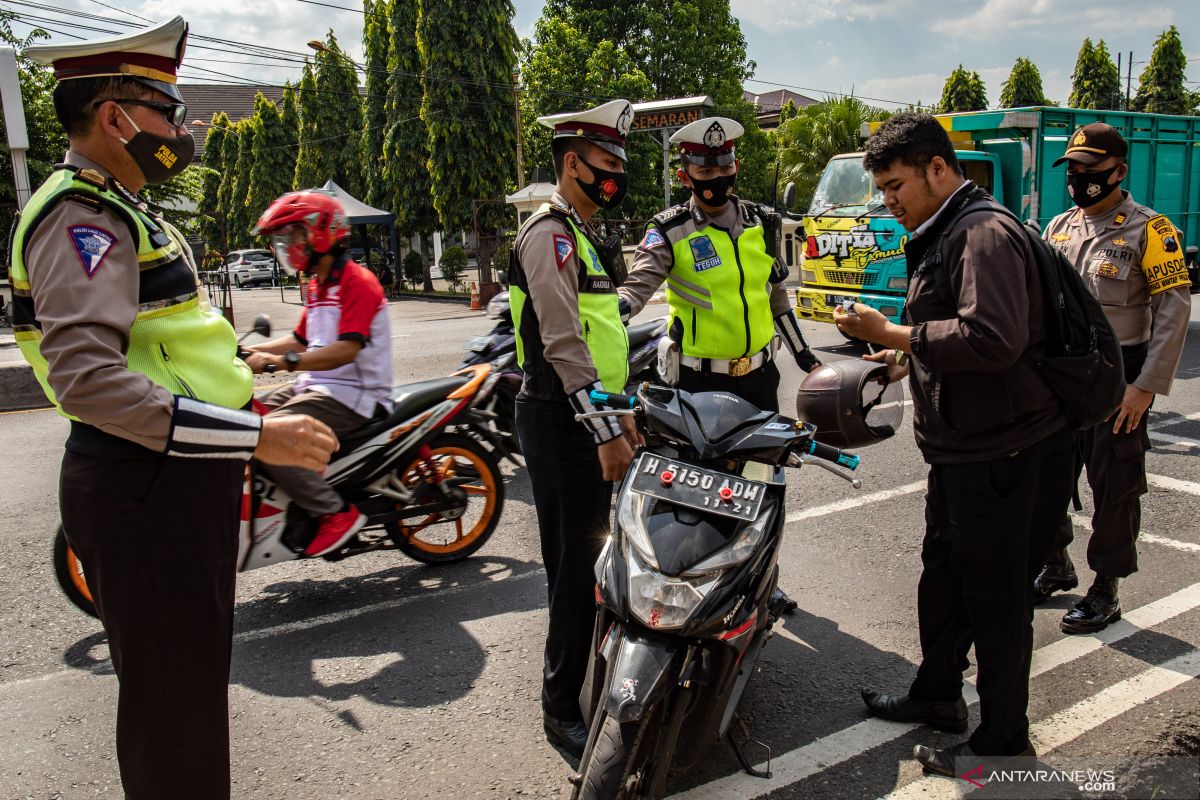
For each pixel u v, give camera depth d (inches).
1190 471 237.1
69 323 73.1
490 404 193.3
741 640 100.1
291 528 157.6
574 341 109.7
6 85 586.2
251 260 1546.5
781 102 2388.0
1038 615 158.4
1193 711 125.6
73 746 122.3
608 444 108.1
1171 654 142.0
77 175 78.2
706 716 101.3
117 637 82.4
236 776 115.5
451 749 121.1
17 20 674.8
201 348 86.7
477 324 663.8
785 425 104.2
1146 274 151.0
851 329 107.0
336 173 1483.8
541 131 1111.0
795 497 223.0
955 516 107.3
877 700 127.3
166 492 80.4
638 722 92.4
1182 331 142.7
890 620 156.4
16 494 236.1
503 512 216.4
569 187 116.4
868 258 399.9
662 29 1150.3
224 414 77.7
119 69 80.3
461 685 138.2
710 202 147.9
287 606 168.9
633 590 97.4
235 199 1782.7
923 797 108.4
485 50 1001.5
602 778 91.3
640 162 1074.1
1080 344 103.1
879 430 115.9
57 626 159.3
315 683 139.6
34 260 75.3
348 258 163.5
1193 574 172.2
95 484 78.7
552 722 120.6
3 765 118.0
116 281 76.7
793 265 740.0
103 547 79.9
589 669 110.0
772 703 130.7
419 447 174.2
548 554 119.4
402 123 1093.1
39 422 329.4
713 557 98.1
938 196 105.2
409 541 180.2
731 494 100.3
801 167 1034.1
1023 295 97.5
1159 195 466.6
